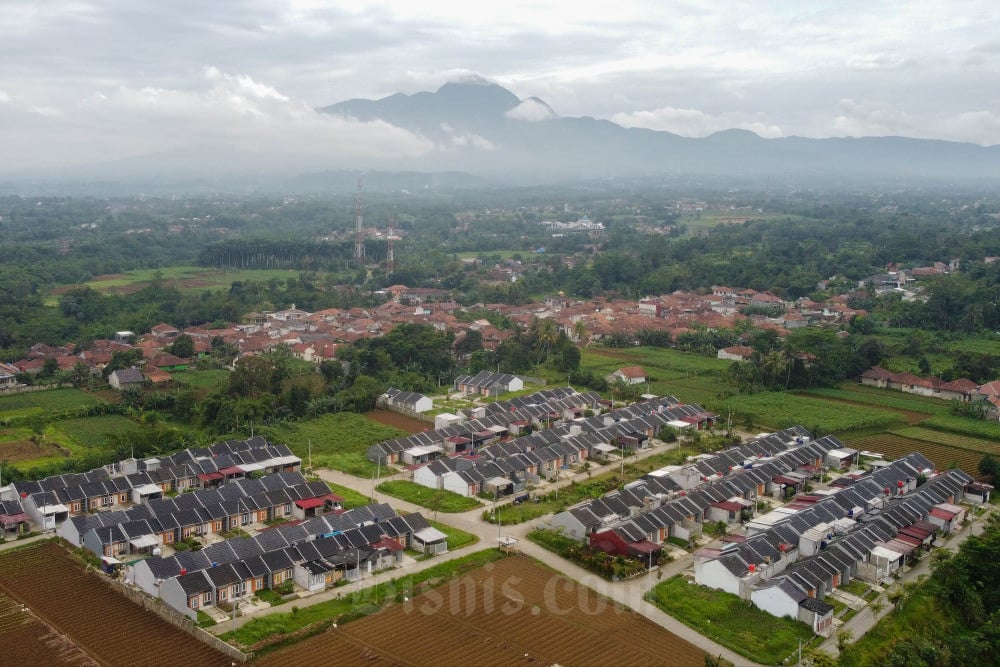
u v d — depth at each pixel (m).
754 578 78.44
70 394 151.00
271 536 85.50
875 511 96.44
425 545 86.19
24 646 67.38
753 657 67.50
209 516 92.56
